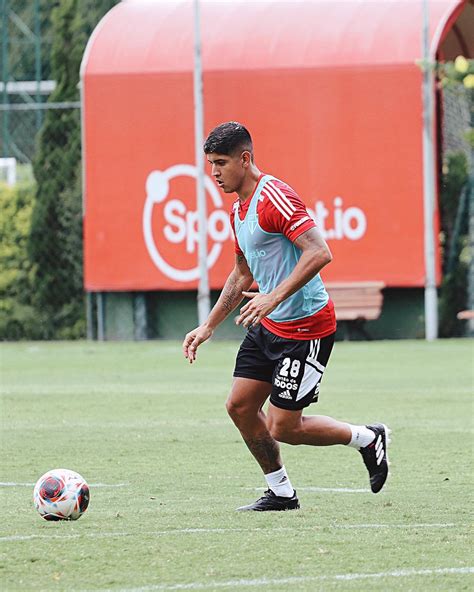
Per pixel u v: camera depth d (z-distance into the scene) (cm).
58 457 3222
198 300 7831
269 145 7719
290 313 2311
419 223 7581
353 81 7619
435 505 2455
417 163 7569
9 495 2628
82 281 8375
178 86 7800
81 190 8300
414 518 2305
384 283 7619
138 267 7862
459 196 8206
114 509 2433
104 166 7888
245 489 2691
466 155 8538
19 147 12125
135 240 7862
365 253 7650
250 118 7731
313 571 1867
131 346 7588
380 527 2211
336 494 2605
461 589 1753
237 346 7450
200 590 1750
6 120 9494
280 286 2231
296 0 7994
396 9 7775
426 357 6425
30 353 7181
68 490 2291
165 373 5784
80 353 7119
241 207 2334
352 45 7669
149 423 3947
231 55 7762
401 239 7612
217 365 6191
